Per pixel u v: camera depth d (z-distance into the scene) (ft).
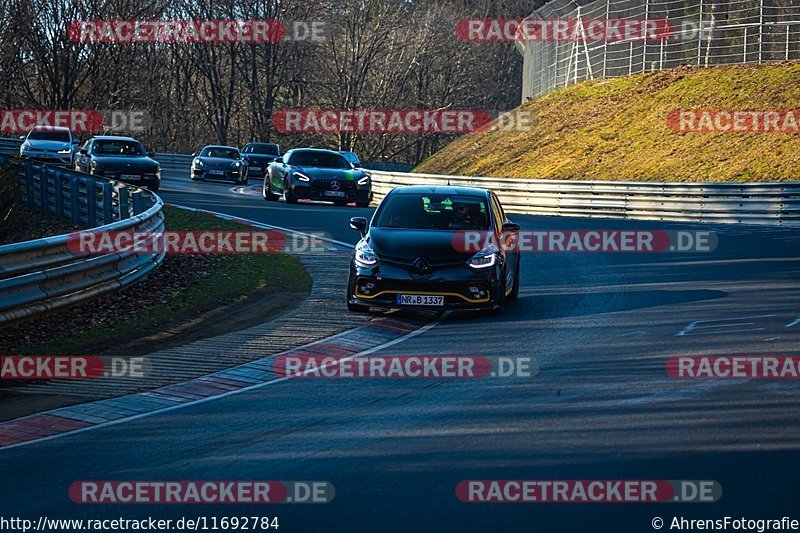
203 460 67.36
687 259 192.65
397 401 84.43
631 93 474.90
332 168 298.76
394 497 58.65
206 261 177.06
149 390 91.30
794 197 279.90
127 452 70.03
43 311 120.67
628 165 403.75
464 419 77.56
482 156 485.15
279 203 298.76
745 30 458.91
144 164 315.58
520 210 333.21
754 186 286.46
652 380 90.48
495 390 87.92
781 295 142.51
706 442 69.62
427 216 137.08
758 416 76.84
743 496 58.23
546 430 73.67
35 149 381.60
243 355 106.32
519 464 64.95
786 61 457.68
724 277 164.25
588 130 454.81
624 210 310.45
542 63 582.76
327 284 156.04
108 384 93.91
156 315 129.39
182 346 111.55
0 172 245.24
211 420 79.10
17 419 81.46
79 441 73.72
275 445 70.85
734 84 442.50
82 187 229.86
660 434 71.97
